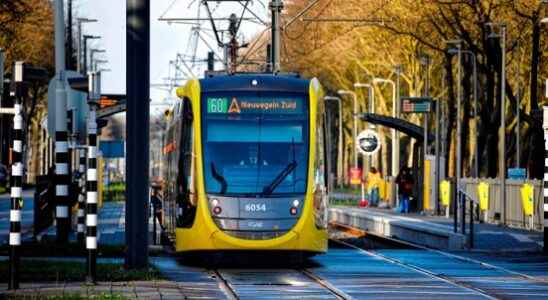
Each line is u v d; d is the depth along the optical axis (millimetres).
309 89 41219
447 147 99062
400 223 67938
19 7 96062
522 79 102750
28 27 105125
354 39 117938
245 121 40500
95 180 31141
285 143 40344
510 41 92375
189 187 40375
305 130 40625
